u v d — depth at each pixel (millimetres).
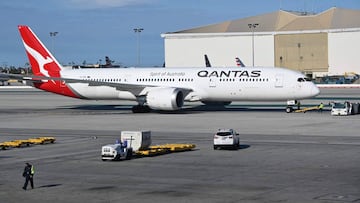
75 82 103438
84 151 57656
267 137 66812
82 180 42188
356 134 68500
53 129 79062
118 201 35125
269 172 44250
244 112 103062
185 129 76562
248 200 34719
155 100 98312
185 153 55500
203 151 56625
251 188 38250
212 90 101500
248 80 99062
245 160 50469
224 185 39438
